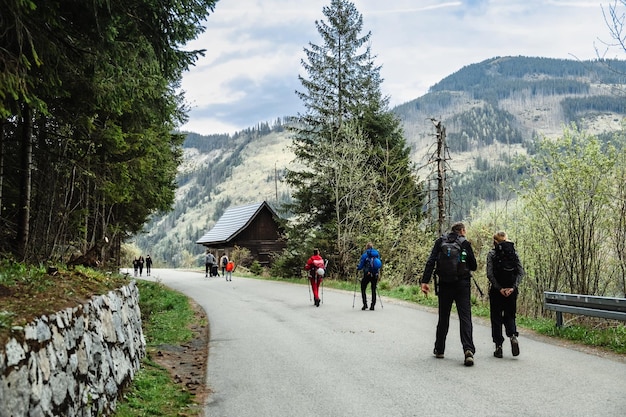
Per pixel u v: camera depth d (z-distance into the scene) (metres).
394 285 24.36
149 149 15.55
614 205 16.48
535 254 19.34
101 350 5.38
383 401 6.14
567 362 7.95
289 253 31.98
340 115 31.58
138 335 8.27
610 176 16.23
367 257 14.80
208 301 18.81
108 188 13.88
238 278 34.31
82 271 7.43
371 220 27.20
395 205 28.42
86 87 9.82
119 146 13.43
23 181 10.55
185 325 13.16
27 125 10.67
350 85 32.16
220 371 7.90
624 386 6.52
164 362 8.76
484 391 6.41
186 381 7.41
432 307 15.38
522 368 7.58
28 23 7.25
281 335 10.89
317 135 31.36
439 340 8.41
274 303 17.23
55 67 8.30
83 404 4.58
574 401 5.91
